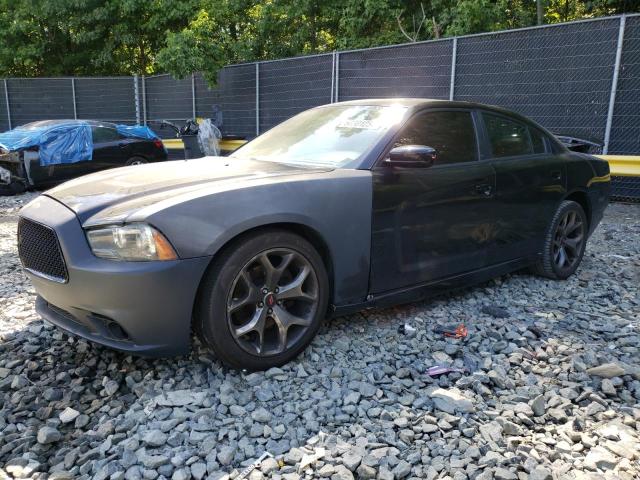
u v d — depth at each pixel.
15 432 2.73
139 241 2.72
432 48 10.36
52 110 18.66
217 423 2.67
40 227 3.04
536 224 4.68
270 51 18.06
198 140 12.86
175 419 2.68
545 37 9.16
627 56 8.47
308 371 3.18
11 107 19.03
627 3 12.73
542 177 4.64
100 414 2.85
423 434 2.62
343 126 4.02
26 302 4.40
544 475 2.28
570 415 2.82
